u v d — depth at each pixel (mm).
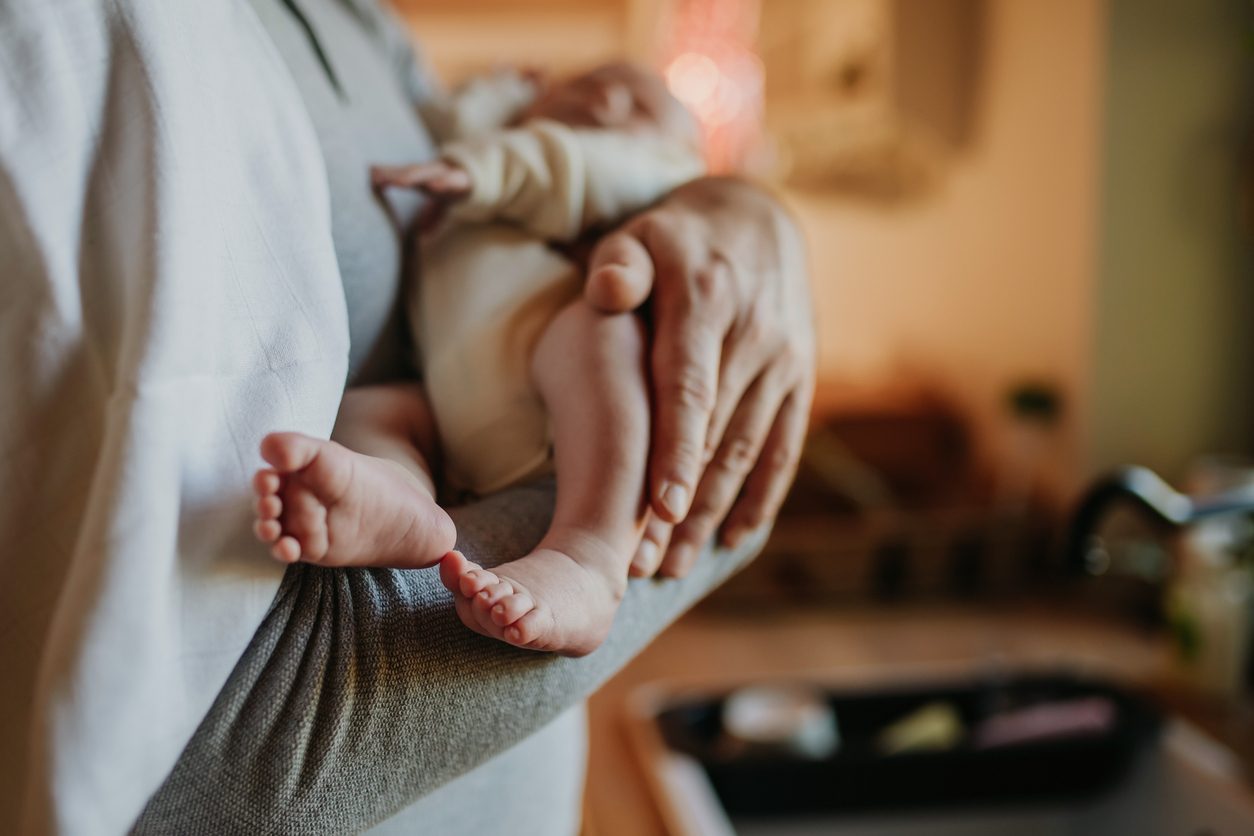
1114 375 1741
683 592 542
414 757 388
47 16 324
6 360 320
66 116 322
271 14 497
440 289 543
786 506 1898
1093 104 1664
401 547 354
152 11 341
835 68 2045
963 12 1956
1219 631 1346
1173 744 1207
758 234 563
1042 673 1421
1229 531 1403
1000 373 1983
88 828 297
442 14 2834
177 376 317
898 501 1942
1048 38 1763
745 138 2344
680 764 1210
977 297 2051
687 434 466
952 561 1823
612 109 717
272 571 346
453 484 519
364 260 500
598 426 462
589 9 2850
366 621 370
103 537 301
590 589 410
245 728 350
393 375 556
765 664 1546
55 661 295
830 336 2551
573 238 589
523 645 372
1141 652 1544
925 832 1243
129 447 304
